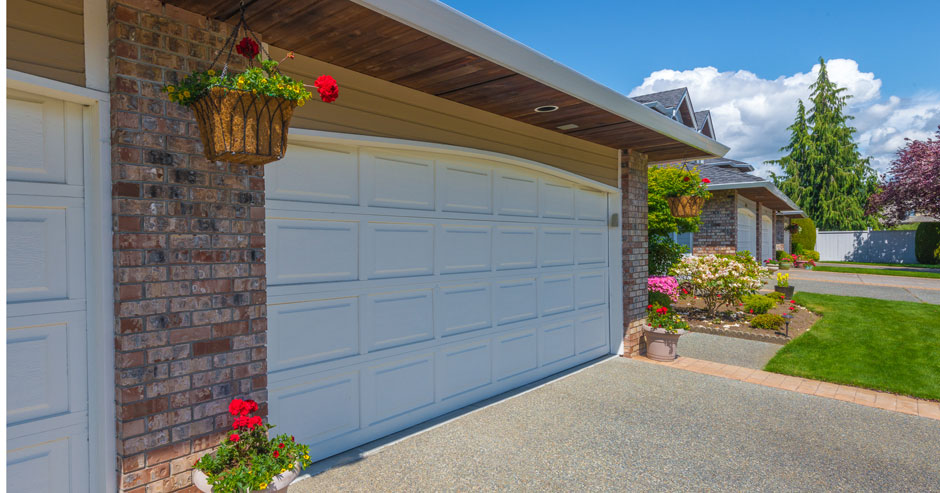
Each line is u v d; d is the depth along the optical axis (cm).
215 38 301
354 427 415
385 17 300
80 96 260
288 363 369
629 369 668
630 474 378
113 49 266
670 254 1052
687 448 425
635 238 752
